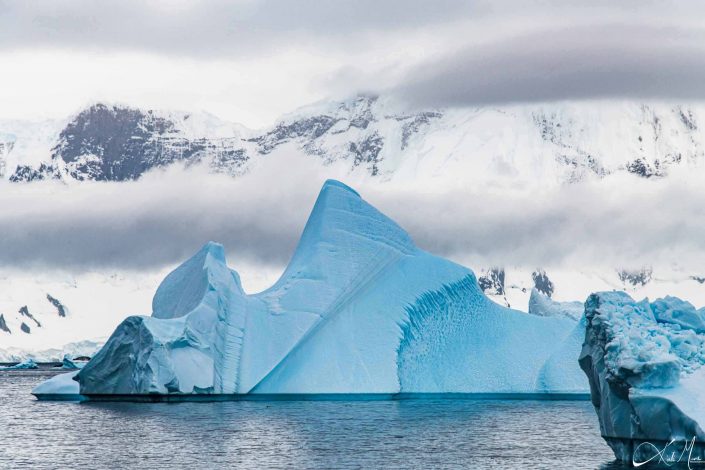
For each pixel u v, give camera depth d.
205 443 106.94
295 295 156.25
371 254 160.00
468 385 157.38
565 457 98.62
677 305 88.88
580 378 158.00
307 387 149.12
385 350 152.62
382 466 94.25
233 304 154.12
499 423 125.62
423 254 166.12
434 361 157.38
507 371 159.88
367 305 156.50
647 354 79.44
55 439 111.38
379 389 149.88
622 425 82.69
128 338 146.50
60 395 167.25
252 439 109.56
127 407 141.88
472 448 104.56
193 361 146.25
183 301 157.50
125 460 97.75
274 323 153.75
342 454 100.44
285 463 95.62
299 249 165.88
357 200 165.62
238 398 149.88
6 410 143.88
